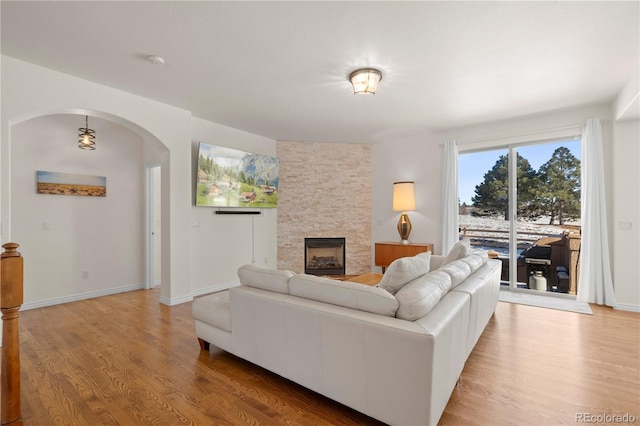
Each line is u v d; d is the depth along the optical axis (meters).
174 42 2.40
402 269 1.97
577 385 2.00
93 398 1.86
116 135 4.43
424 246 4.70
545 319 3.27
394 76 2.98
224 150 4.46
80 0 1.91
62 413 1.72
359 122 4.49
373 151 5.79
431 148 5.10
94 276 4.18
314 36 2.32
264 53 2.57
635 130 3.52
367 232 5.80
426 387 1.41
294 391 1.97
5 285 1.54
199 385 2.02
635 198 3.53
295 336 1.88
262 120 4.41
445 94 3.44
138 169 4.68
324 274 5.70
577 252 4.11
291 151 5.57
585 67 2.80
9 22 2.13
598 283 3.72
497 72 2.90
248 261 5.01
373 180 5.79
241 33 2.28
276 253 5.48
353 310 1.72
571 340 2.72
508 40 2.36
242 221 4.93
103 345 2.61
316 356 1.79
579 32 2.25
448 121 4.42
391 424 1.53
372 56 2.61
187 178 3.97
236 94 3.45
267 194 5.14
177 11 2.03
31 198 3.65
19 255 1.60
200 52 2.55
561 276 4.21
